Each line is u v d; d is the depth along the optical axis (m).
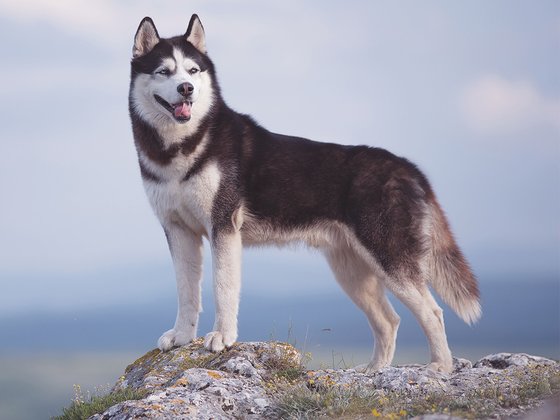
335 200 8.03
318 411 6.04
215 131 7.73
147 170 7.75
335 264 8.34
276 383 6.93
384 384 6.54
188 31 7.98
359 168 7.98
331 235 8.13
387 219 7.80
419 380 6.53
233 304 7.62
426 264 7.87
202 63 7.81
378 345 8.20
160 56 7.66
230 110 8.07
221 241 7.62
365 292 8.24
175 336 7.87
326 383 6.59
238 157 7.82
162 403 6.14
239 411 6.29
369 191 7.88
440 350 7.54
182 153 7.55
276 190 7.95
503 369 7.26
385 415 5.61
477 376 6.82
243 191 7.85
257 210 7.94
